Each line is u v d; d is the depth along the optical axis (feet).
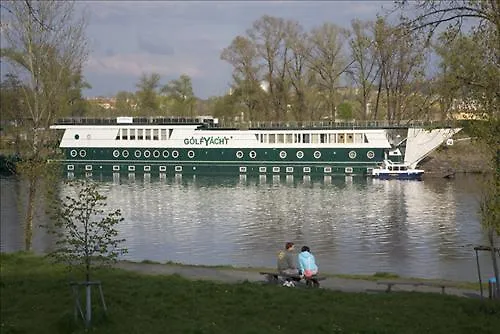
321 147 347.77
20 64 142.72
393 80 307.58
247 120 414.00
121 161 368.07
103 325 60.29
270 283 84.07
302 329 59.41
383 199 241.96
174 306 67.77
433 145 320.09
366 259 140.15
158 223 192.34
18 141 143.64
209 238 168.04
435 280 94.07
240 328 59.47
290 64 397.39
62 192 203.62
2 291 74.90
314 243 159.74
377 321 61.72
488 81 66.85
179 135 363.76
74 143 368.48
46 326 60.03
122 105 524.11
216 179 331.98
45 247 148.15
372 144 341.00
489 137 67.82
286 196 255.91
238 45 397.19
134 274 89.10
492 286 74.95
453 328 59.41
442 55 68.95
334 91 385.70
